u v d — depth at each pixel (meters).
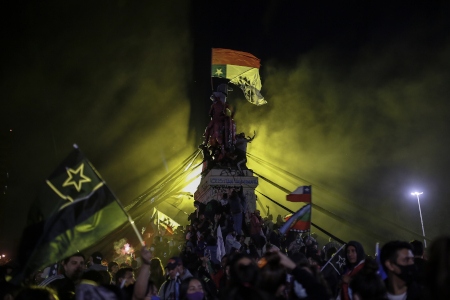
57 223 7.02
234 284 5.74
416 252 9.41
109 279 10.04
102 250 23.98
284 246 19.52
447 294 4.75
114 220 7.10
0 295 7.42
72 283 8.16
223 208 22.45
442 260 4.84
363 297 6.23
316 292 6.12
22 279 6.88
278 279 5.78
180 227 24.56
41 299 5.97
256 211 20.66
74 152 7.29
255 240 19.55
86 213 7.09
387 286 7.11
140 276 6.77
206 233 19.80
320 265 12.31
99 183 7.20
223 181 25.45
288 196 11.66
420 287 6.48
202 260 14.62
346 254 8.98
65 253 6.95
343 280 8.04
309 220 10.97
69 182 7.17
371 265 6.41
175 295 10.00
